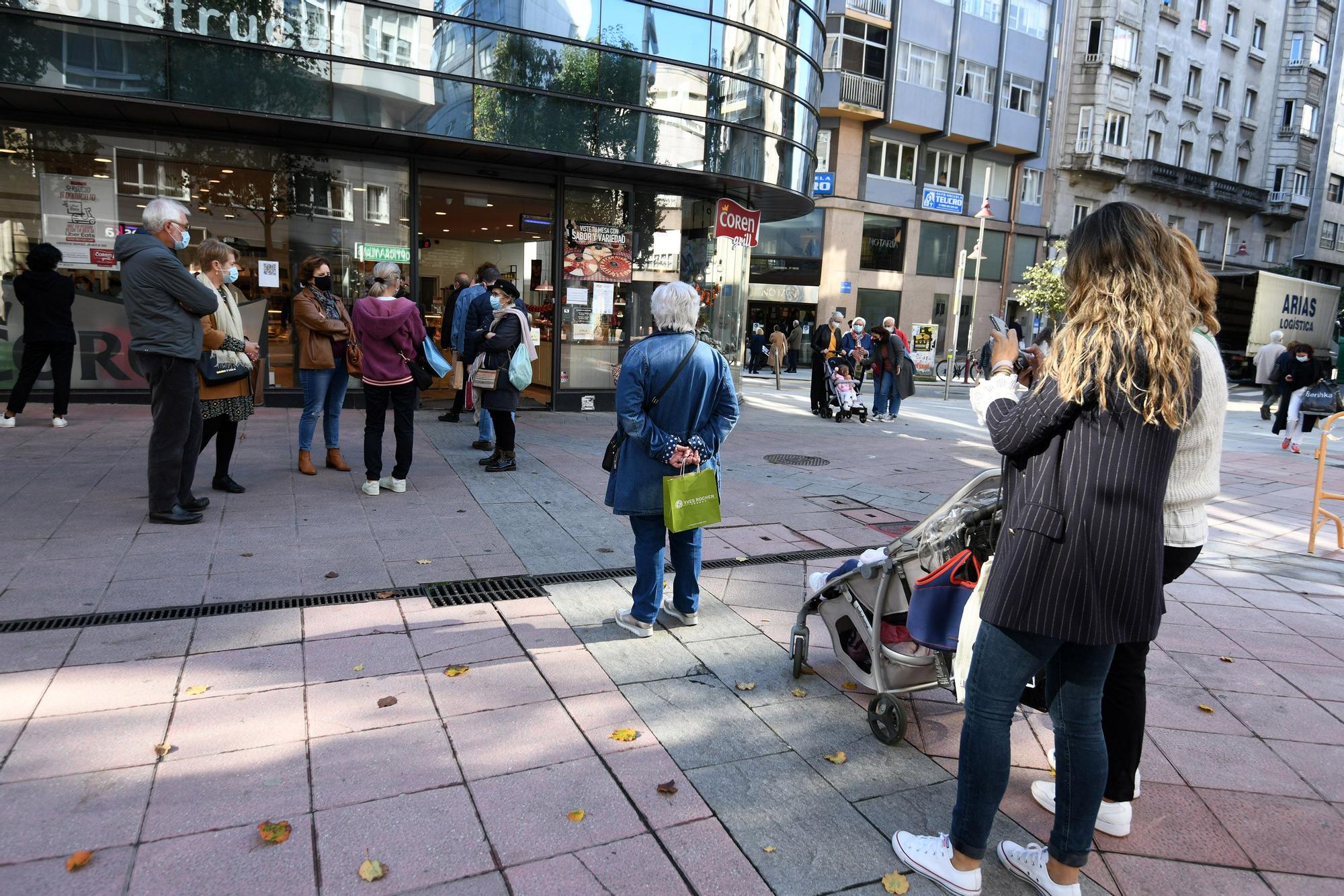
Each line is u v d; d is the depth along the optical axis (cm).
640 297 1238
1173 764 315
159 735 299
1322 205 4619
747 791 284
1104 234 210
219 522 550
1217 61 4031
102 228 959
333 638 387
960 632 243
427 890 229
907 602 315
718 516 390
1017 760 314
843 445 1080
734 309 1395
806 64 1242
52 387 966
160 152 962
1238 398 2402
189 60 856
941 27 3041
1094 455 204
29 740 291
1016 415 216
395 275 633
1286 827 278
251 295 1015
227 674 347
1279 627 463
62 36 819
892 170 3153
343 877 232
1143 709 259
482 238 1659
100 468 672
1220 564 588
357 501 620
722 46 1113
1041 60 3312
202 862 236
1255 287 2498
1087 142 3550
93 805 258
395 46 933
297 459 750
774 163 1205
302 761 287
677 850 251
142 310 505
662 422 386
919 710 346
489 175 1109
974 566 287
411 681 349
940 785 293
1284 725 347
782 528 624
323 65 905
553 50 1009
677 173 1141
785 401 1705
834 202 3042
